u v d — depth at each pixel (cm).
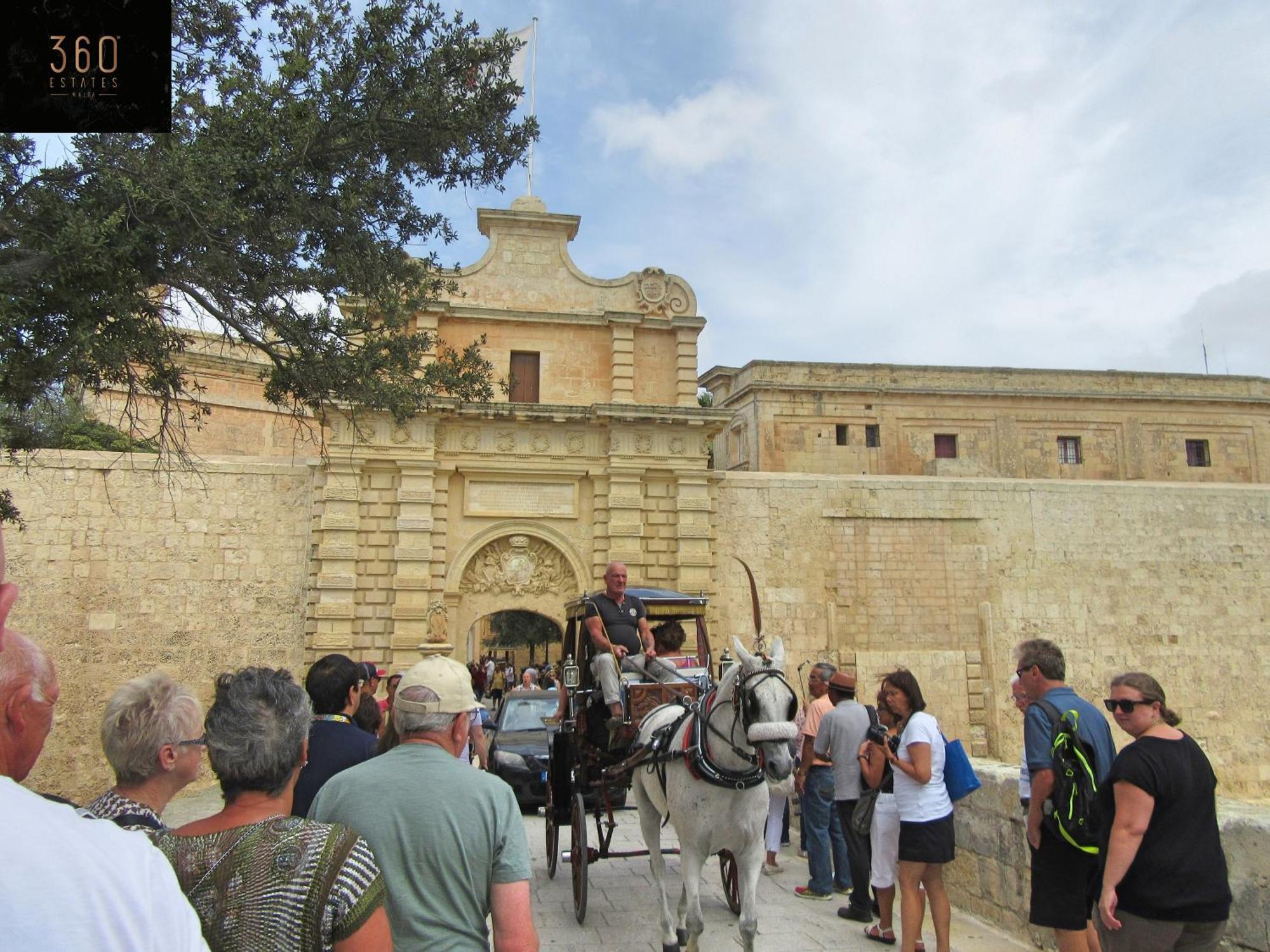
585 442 2388
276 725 334
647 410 2344
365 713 696
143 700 365
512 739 1625
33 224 928
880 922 810
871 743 812
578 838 884
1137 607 2595
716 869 1116
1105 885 473
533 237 2534
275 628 2170
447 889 366
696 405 2455
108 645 2056
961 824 912
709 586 2366
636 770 815
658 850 793
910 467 3688
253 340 1230
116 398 2770
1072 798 566
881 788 804
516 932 365
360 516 2233
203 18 1150
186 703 374
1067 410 3841
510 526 2336
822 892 959
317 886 287
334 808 382
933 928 852
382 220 1209
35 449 1364
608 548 2325
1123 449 3850
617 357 2456
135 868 180
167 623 2100
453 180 1262
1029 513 2595
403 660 2164
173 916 182
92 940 163
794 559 2466
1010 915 827
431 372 1379
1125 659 2562
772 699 659
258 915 282
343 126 1131
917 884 710
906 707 733
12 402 998
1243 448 3953
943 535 2552
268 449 3052
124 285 948
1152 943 471
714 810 691
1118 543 2620
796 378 3694
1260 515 2706
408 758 394
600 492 2362
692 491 2384
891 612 2491
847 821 889
